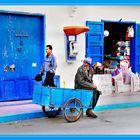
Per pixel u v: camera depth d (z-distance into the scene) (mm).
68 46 13984
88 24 14703
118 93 15312
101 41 15219
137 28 16422
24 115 10586
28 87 13047
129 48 16625
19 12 12664
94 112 11953
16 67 12828
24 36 12969
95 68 14852
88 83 10680
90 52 14883
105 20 15273
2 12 12320
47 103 10086
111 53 16812
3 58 12523
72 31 13633
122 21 15836
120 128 9539
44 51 13398
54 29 13641
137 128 9562
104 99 13734
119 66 16297
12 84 12680
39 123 10094
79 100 10328
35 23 13227
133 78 15828
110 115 11438
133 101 13477
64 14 13883
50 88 10047
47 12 13414
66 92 10125
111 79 15016
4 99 12461
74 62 14305
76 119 10383
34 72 13266
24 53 13016
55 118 10852
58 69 13836
